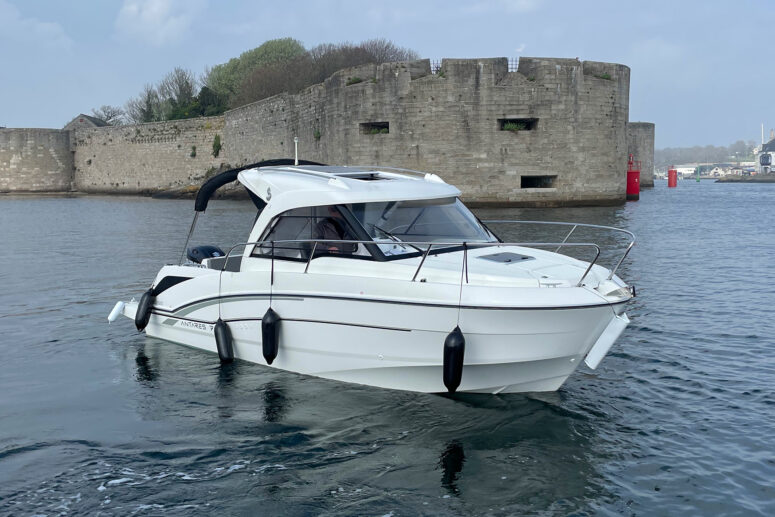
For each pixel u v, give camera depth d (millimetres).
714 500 4879
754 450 5633
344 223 7078
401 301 6438
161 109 88750
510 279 6379
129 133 72438
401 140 38500
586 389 7051
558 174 38250
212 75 85000
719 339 8859
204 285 8164
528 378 6613
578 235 21062
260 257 7609
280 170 8352
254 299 7570
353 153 40000
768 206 39219
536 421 6234
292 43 78125
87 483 5164
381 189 7375
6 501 4891
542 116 37594
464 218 7848
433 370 6598
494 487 5105
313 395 6855
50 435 6051
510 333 6227
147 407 6695
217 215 34000
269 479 5223
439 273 6496
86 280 14109
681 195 57906
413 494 5008
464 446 5766
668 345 8602
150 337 9234
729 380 7281
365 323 6719
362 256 6957
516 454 5621
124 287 13266
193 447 5781
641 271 14477
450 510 4793
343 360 7004
